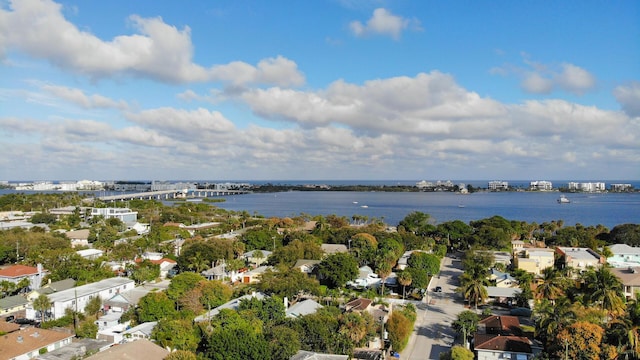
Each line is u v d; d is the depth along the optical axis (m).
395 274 136.00
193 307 91.25
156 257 154.50
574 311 74.38
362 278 128.00
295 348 68.50
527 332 84.69
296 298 106.44
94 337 80.38
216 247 142.00
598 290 81.12
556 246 177.88
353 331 76.00
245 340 65.81
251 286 108.62
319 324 75.25
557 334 70.69
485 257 147.25
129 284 113.62
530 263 137.25
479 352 75.25
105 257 151.12
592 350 66.31
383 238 174.50
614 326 69.81
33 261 133.88
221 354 63.91
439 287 128.12
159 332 74.69
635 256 147.00
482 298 105.25
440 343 85.38
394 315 83.38
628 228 186.38
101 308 99.06
